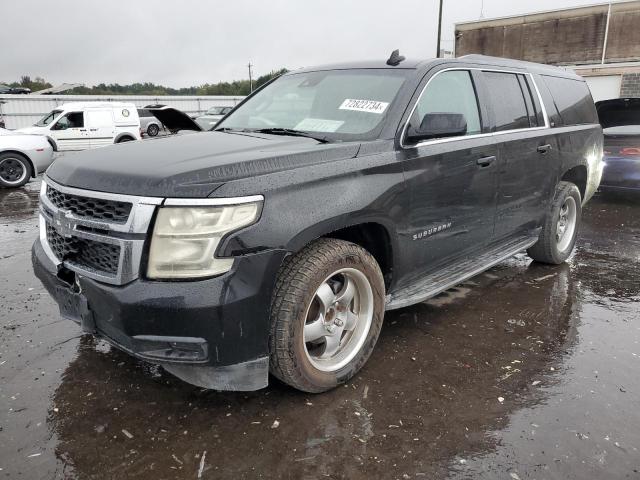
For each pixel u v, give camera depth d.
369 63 3.85
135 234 2.33
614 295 4.42
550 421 2.65
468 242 3.84
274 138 3.25
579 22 24.84
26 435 2.51
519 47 26.94
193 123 4.01
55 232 2.79
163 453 2.41
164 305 2.28
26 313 3.93
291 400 2.82
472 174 3.66
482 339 3.57
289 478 2.26
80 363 3.19
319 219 2.61
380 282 3.02
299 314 2.61
